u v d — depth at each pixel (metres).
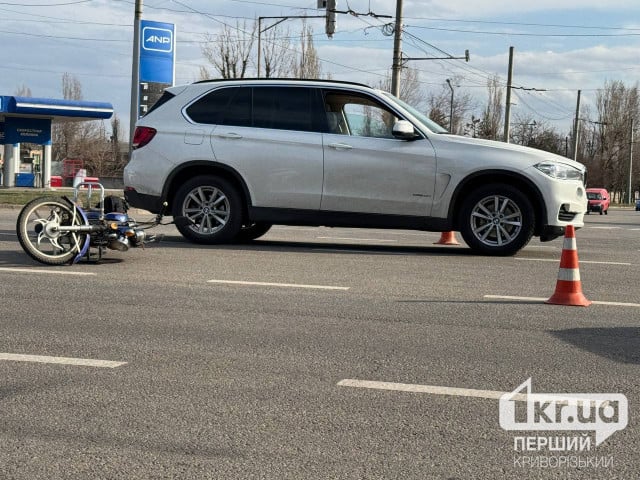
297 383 4.47
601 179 88.81
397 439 3.67
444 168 9.96
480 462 3.42
